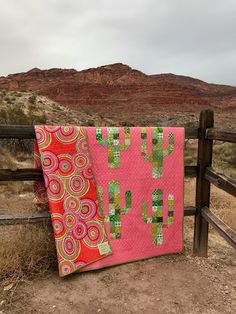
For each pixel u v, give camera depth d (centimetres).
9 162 1104
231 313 331
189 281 385
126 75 19475
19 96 4062
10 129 376
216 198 759
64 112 4350
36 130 379
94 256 394
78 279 381
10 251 390
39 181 396
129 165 415
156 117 13250
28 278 376
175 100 18188
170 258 436
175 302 346
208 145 429
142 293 360
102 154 405
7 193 799
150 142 422
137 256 423
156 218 430
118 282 379
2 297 344
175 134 429
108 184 408
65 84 19100
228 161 1653
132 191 417
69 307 335
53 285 369
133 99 18025
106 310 332
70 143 390
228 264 433
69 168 388
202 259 439
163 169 428
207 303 346
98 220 402
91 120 4759
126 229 417
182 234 443
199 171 438
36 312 326
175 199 435
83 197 394
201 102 18888
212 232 559
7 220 384
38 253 397
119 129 412
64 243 377
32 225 418
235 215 621
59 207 378
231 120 9931
